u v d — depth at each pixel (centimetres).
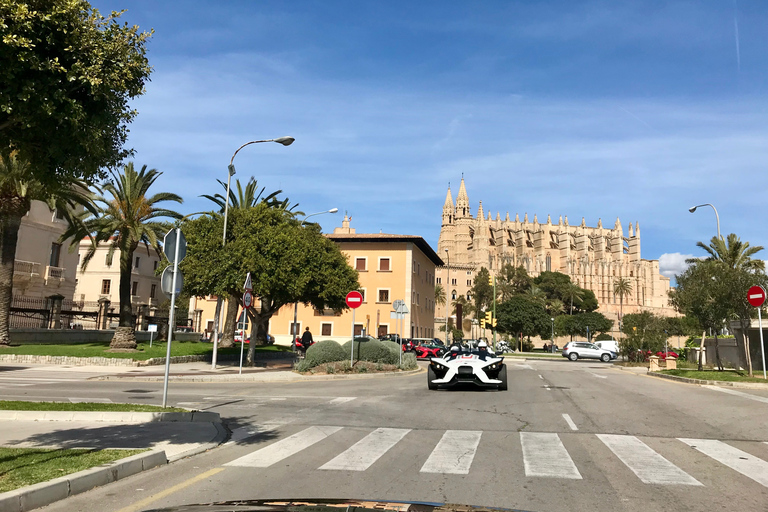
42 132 719
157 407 1123
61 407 1089
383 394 1600
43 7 705
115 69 755
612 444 873
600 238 17525
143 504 539
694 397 1599
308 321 6044
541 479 648
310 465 711
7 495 500
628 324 7856
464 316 12875
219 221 2708
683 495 588
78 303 4309
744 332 2323
